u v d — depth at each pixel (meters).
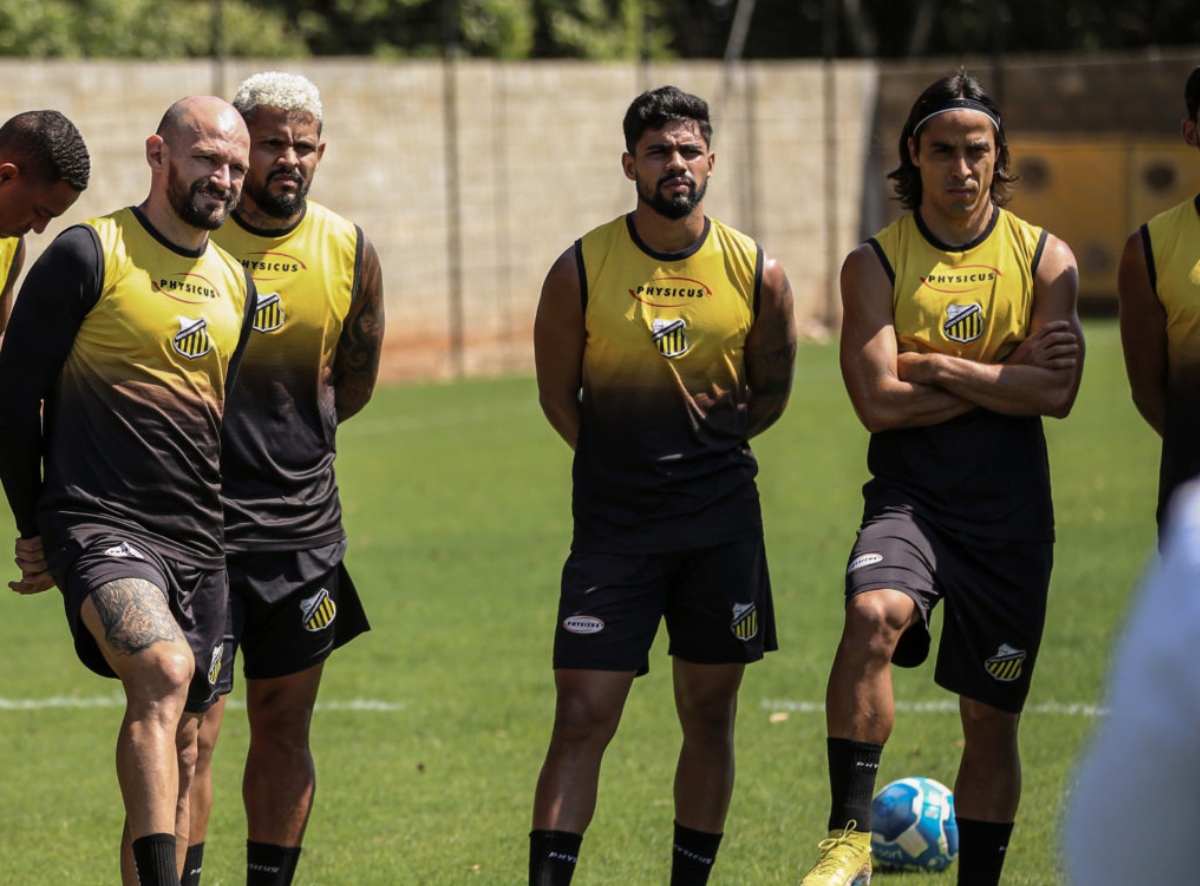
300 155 17.44
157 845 14.58
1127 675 6.43
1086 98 97.56
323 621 17.95
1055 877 19.05
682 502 17.28
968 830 17.78
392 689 29.55
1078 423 60.47
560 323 17.66
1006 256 17.61
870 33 119.38
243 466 17.36
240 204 17.53
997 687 17.39
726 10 117.81
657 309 17.27
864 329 17.55
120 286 15.65
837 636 32.28
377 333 18.70
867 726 15.98
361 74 76.25
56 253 15.62
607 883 19.69
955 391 17.16
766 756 25.06
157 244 15.93
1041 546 17.33
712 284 17.36
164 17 85.81
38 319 15.52
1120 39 115.31
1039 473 17.52
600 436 17.48
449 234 80.25
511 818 22.59
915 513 17.12
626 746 25.95
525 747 26.09
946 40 116.88
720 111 90.81
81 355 15.70
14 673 31.34
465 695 29.12
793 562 39.12
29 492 15.94
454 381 79.50
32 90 66.06
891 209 99.50
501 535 43.47
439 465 55.09
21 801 23.67
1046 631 31.75
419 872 20.31
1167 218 16.97
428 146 79.06
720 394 17.55
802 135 94.62
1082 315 98.75
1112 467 50.81
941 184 17.33
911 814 19.98
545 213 84.31
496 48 98.75
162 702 14.84
